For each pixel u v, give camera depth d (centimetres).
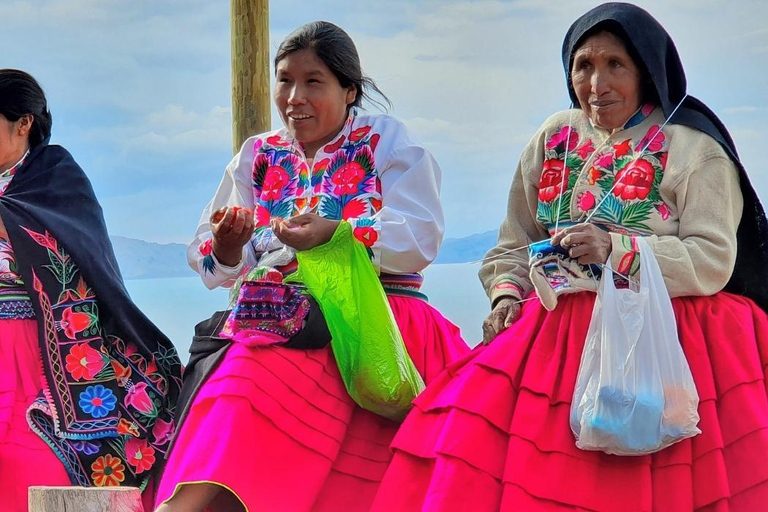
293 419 404
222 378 404
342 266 420
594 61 400
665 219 394
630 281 376
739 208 397
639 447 359
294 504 392
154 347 502
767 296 403
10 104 504
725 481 354
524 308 414
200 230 474
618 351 364
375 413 425
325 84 446
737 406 363
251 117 579
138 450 484
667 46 399
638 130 403
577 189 409
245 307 416
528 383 380
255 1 578
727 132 404
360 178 447
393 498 383
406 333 439
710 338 378
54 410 473
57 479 467
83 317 490
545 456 370
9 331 484
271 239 449
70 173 516
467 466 371
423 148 452
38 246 489
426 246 439
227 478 381
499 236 438
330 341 418
